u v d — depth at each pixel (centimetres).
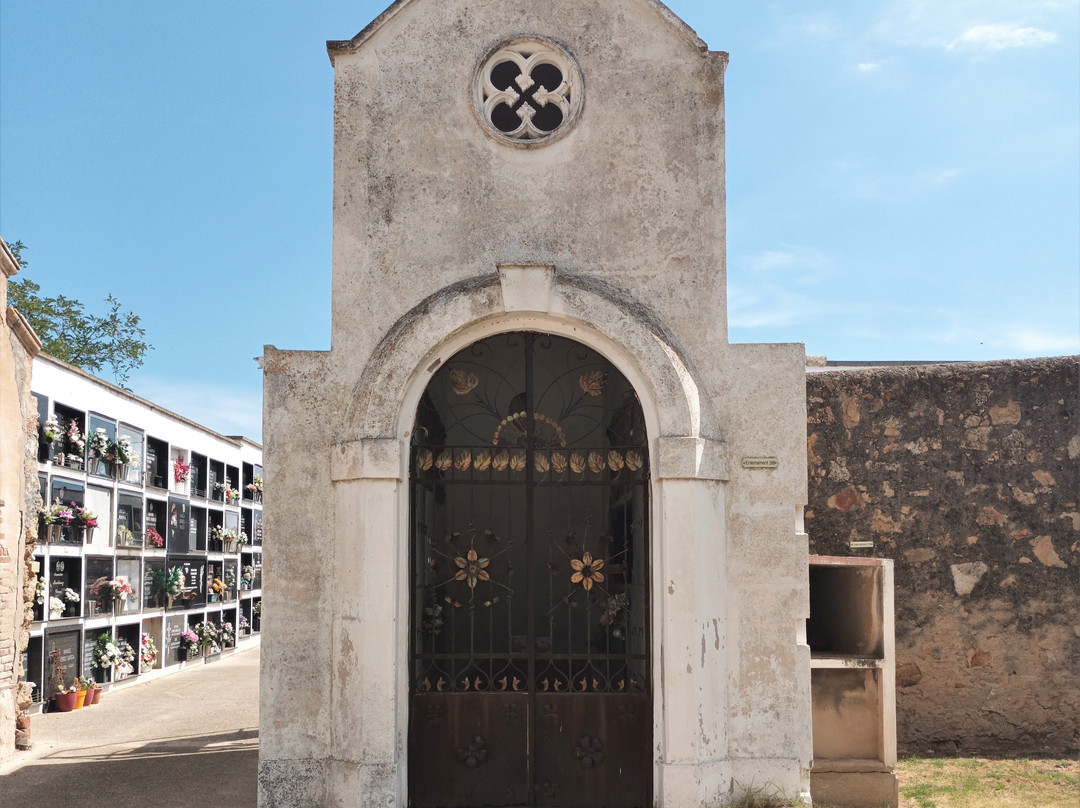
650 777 593
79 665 1309
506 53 636
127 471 1496
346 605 577
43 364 1220
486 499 639
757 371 616
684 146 631
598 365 643
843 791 606
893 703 614
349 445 583
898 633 741
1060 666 738
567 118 632
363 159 623
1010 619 742
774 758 586
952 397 761
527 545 619
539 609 633
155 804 644
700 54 636
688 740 566
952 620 742
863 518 751
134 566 1525
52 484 1248
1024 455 754
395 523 579
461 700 608
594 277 623
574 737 606
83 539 1330
